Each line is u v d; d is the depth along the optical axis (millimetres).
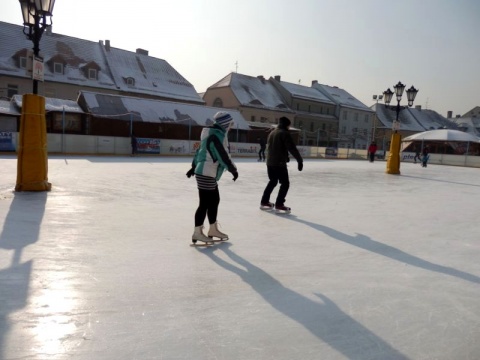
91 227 4551
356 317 2404
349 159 37938
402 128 71750
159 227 4742
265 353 1944
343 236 4672
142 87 47656
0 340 1944
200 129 33406
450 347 2076
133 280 2898
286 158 6082
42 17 6906
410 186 11719
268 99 57219
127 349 1926
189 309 2436
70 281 2805
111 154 24297
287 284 2953
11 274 2865
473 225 5707
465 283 3107
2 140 19891
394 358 1949
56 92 41312
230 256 3646
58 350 1886
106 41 48594
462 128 83875
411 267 3502
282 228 5004
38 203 5902
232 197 7703
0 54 39094
